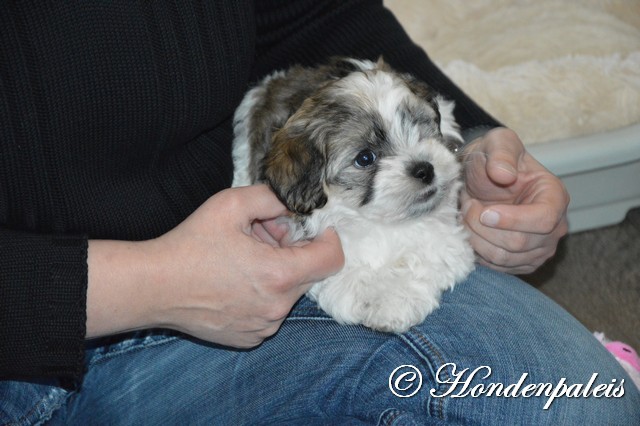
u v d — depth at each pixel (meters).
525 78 3.78
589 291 3.53
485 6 4.58
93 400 1.97
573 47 4.03
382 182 2.23
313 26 2.56
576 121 3.66
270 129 2.28
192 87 1.89
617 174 3.66
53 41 1.66
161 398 1.91
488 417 1.69
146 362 1.97
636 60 3.83
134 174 1.93
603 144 3.48
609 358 1.95
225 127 2.27
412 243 2.26
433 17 4.53
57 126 1.71
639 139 3.51
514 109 3.70
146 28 1.79
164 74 1.84
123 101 1.78
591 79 3.72
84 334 1.54
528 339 1.85
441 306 2.02
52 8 1.66
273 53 2.60
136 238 1.93
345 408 1.78
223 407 1.84
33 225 1.77
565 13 4.31
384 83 2.33
